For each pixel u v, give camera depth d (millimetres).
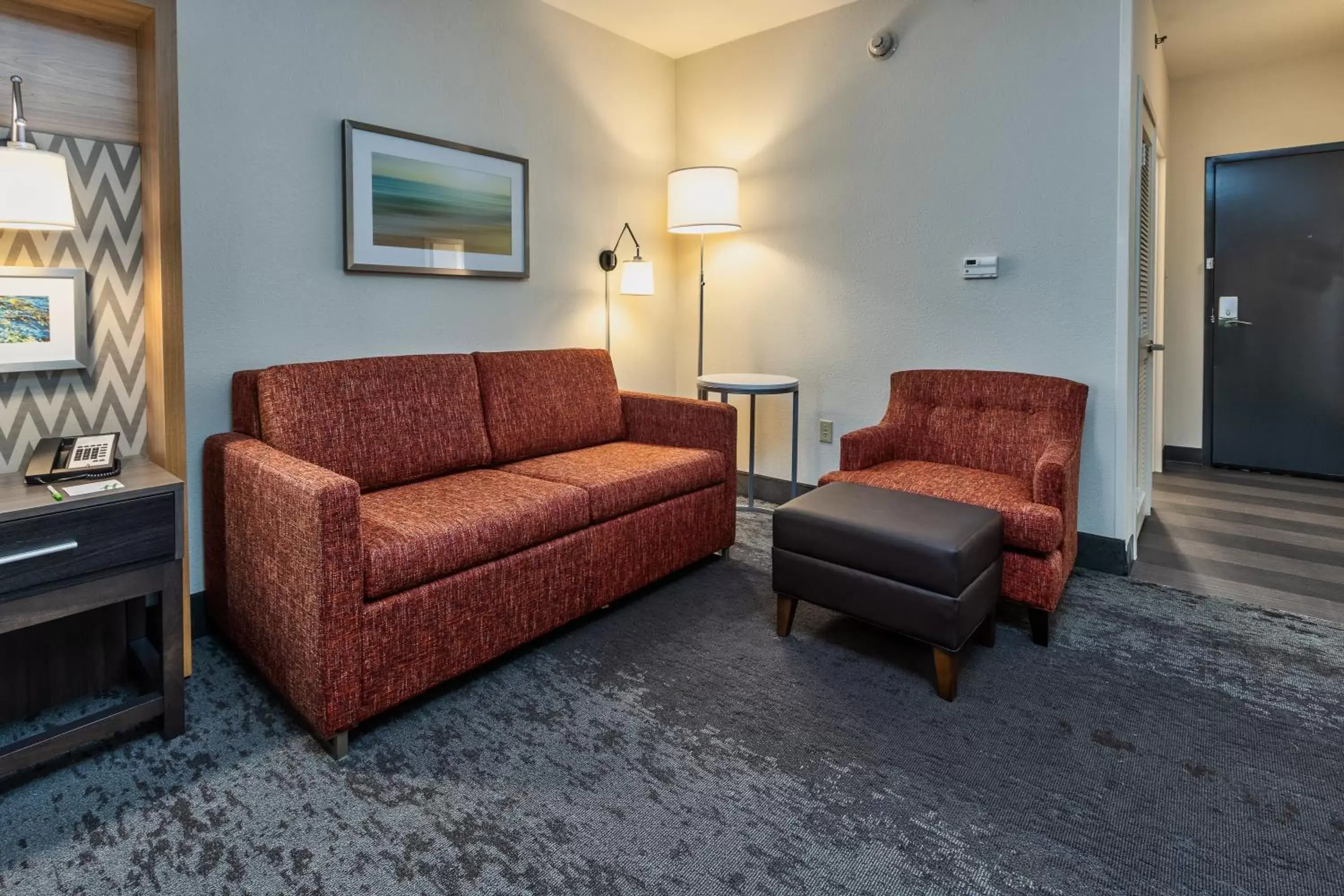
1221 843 1339
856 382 3344
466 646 1855
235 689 1883
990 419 2736
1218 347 4488
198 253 2156
